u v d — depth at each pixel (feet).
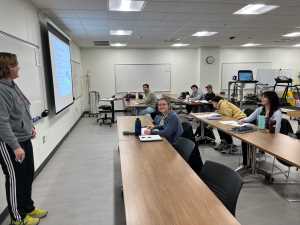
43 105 12.95
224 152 14.57
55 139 15.11
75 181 10.65
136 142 8.38
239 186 4.50
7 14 8.91
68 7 13.20
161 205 4.13
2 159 6.41
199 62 33.14
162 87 33.71
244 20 17.35
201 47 32.32
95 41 26.08
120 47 31.73
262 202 8.77
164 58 33.22
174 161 6.40
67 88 18.92
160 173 5.57
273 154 7.04
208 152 14.70
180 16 15.92
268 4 13.58
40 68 12.79
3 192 7.79
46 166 12.51
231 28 20.27
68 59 20.08
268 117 10.36
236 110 13.76
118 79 32.53
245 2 13.09
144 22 17.49
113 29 19.88
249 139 8.64
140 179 5.24
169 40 26.45
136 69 32.71
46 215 7.97
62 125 17.33
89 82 31.86
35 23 12.53
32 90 11.21
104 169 12.05
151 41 26.94
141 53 32.58
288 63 35.76
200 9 14.35
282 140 8.47
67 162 13.10
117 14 15.07
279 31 21.99
